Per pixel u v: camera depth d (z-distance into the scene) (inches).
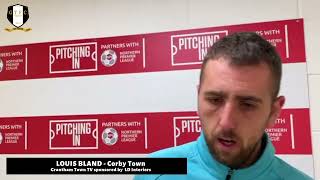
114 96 52.6
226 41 26.5
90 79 53.9
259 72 24.8
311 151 44.9
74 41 55.1
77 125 53.8
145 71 51.7
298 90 45.8
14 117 56.6
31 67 56.7
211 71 25.8
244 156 27.1
